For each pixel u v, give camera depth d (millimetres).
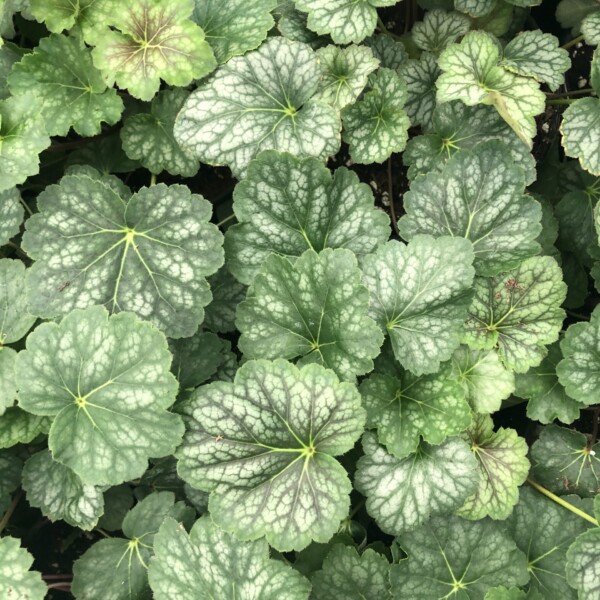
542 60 382
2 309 323
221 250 319
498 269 344
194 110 352
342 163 452
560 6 432
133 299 315
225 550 299
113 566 329
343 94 368
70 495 331
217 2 369
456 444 325
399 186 452
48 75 360
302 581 295
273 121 353
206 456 292
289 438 299
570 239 415
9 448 359
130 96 397
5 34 384
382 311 325
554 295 352
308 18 366
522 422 421
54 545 410
